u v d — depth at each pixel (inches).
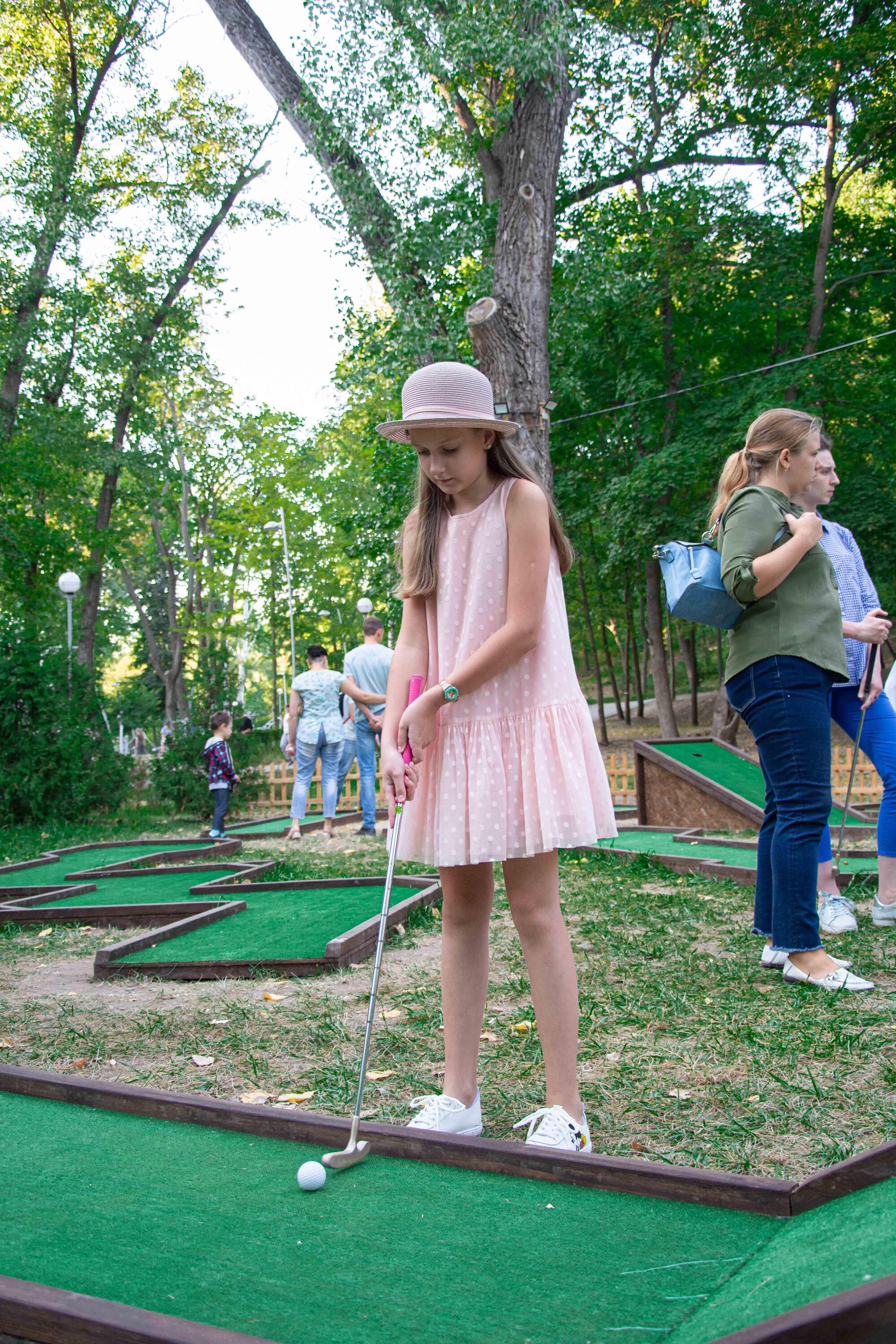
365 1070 87.4
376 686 410.0
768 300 826.8
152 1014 149.9
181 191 908.0
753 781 354.3
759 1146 95.0
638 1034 130.3
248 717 586.6
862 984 142.4
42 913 227.0
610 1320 58.9
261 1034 138.9
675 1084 112.0
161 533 1599.4
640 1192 76.7
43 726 533.0
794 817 148.6
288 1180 81.3
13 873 309.0
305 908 216.4
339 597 1467.8
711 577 152.9
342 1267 66.4
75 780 534.6
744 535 147.7
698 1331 55.5
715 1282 62.5
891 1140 71.4
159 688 1983.3
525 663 99.7
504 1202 76.2
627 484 810.8
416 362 610.5
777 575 146.3
